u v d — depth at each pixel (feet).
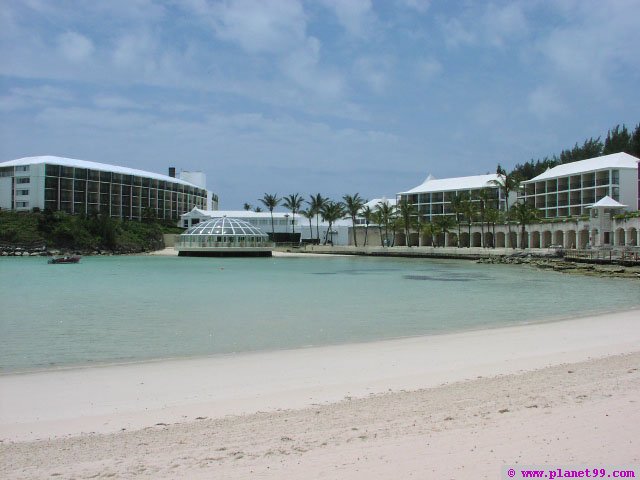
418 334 70.03
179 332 71.31
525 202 375.04
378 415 32.76
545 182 390.21
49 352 57.57
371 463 24.93
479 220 394.93
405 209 429.38
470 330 72.23
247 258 365.40
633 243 268.62
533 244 351.67
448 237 435.12
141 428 31.96
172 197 520.83
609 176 325.21
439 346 59.00
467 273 213.87
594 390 37.09
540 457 25.36
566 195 368.68
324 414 33.45
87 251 379.96
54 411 35.73
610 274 190.08
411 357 53.01
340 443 27.68
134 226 434.30
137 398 38.78
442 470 24.04
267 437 29.04
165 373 46.70
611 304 106.11
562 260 249.55
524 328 72.54
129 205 461.37
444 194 460.14
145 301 110.01
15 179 400.88
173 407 36.52
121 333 70.49
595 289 142.20
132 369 48.44
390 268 253.03
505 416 31.58
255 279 179.73
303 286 151.43
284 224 529.86
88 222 393.29
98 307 99.45
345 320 83.15
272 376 45.37
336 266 271.69
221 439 28.96
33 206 394.11
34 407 36.63
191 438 29.27
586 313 91.25
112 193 448.24
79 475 24.26
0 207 400.47
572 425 29.60
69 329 73.67
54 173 403.54
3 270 224.74
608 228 274.57
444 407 34.12
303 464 24.97
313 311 94.38
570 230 304.50
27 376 45.83
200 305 103.19
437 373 45.93
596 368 45.06
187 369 48.29
